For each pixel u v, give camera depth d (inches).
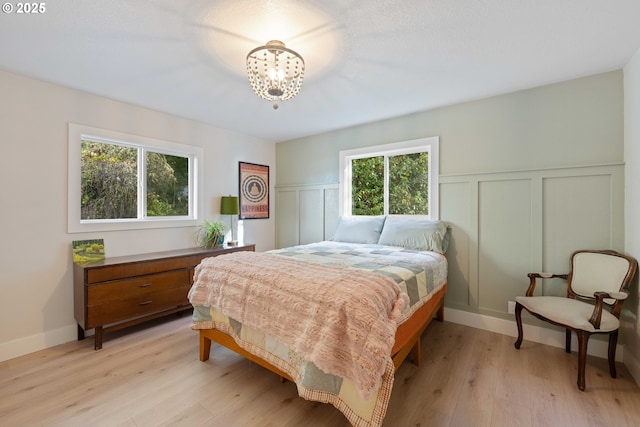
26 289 92.4
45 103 96.0
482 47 75.5
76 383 75.0
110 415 63.3
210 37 70.9
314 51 76.9
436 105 117.3
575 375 78.7
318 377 55.8
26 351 91.4
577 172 93.5
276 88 76.5
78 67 86.3
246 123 142.2
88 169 109.8
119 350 93.3
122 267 99.5
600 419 62.3
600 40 72.6
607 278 83.6
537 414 63.7
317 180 161.6
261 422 61.6
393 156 137.3
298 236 170.2
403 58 80.9
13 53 78.0
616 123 88.0
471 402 67.7
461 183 115.3
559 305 82.9
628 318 83.0
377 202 141.9
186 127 135.7
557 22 65.4
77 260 100.7
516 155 104.1
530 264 101.9
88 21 64.4
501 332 106.4
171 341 99.8
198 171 140.3
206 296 80.6
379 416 50.6
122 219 118.6
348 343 53.1
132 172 122.1
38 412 64.2
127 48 75.9
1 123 87.8
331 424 61.0
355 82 96.1
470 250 113.2
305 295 60.1
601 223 90.4
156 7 59.7
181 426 60.3
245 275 73.1
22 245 92.0
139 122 119.5
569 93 95.0
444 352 91.7
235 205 147.0
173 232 131.2
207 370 81.5
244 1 58.1
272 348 66.5
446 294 118.6
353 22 64.8
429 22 65.1
